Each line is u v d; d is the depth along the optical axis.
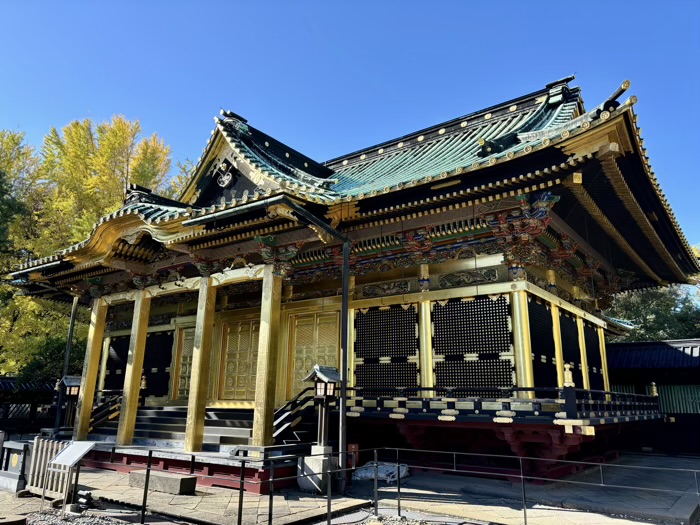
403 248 15.36
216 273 15.17
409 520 8.95
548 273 15.33
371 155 23.52
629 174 12.43
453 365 13.66
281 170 18.62
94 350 18.20
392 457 14.54
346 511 9.55
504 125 19.59
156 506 9.57
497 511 9.62
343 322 11.51
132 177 36.22
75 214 33.91
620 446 22.33
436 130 21.89
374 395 14.66
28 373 25.25
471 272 14.08
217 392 18.42
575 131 10.36
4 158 33.84
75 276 19.95
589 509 9.98
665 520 9.26
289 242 14.02
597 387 18.22
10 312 29.25
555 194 12.77
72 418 23.11
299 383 16.52
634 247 18.16
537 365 13.19
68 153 38.12
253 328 18.31
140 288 17.36
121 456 14.64
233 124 18.20
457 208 13.68
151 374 21.27
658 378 22.52
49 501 10.16
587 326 18.53
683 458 19.69
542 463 12.16
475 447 13.34
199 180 18.16
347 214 14.60
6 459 11.84
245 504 9.80
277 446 12.11
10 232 32.31
